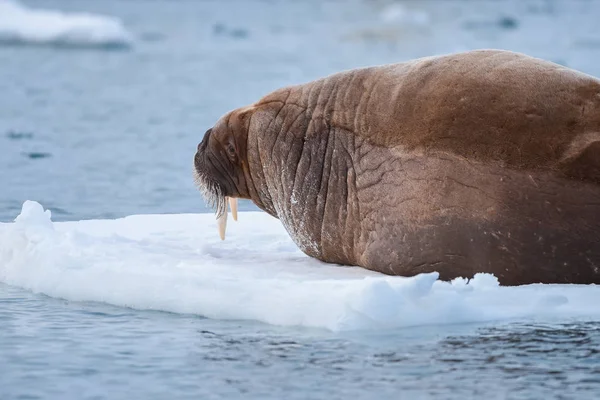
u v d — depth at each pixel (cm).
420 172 2964
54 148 6988
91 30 16400
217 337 2583
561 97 2834
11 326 2723
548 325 2625
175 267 3027
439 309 2662
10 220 4512
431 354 2408
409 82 3077
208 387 2225
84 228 3925
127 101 9981
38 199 5150
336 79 3316
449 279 2927
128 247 3391
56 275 3077
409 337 2542
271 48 16712
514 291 2791
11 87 11031
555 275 2836
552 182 2788
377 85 3178
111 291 2958
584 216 2769
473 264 2884
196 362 2392
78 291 3014
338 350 2450
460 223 2881
